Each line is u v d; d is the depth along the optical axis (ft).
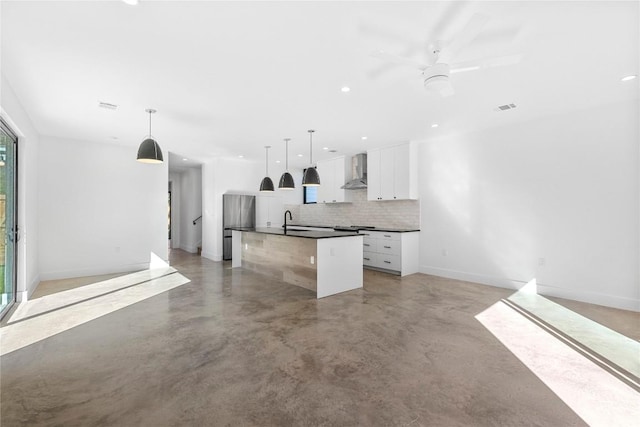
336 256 14.20
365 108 12.17
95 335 9.35
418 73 9.09
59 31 6.93
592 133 12.32
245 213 24.64
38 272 16.03
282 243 16.60
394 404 6.04
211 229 24.23
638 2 6.07
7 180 12.12
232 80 9.52
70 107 11.89
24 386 6.66
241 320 10.62
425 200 18.40
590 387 6.60
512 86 10.14
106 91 10.34
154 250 20.15
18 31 6.91
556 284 13.34
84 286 15.31
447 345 8.64
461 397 6.26
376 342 8.85
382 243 18.99
